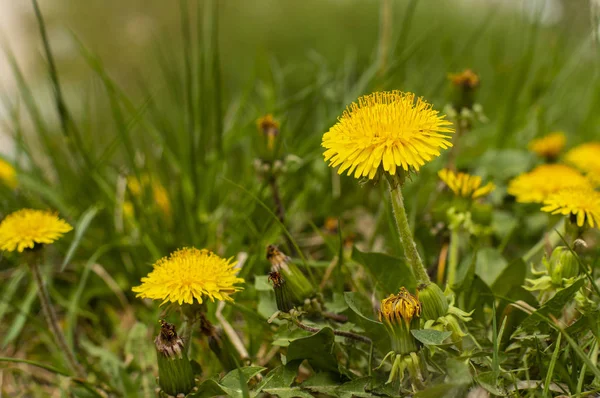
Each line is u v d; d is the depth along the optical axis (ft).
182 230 2.57
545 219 2.54
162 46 5.59
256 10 7.30
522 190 2.42
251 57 5.90
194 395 2.05
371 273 2.21
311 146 2.74
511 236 2.55
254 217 2.46
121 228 2.60
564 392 2.05
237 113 2.83
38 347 2.46
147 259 2.53
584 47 3.18
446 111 2.48
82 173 2.67
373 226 2.61
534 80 3.05
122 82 5.29
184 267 2.07
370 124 2.01
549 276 2.11
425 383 2.01
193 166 2.58
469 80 2.44
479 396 2.02
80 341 2.37
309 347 2.08
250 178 2.68
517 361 2.11
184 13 2.59
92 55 2.71
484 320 2.16
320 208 2.67
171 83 2.84
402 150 1.99
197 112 2.76
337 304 2.19
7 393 2.32
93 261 2.47
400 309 1.99
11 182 2.67
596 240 2.41
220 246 2.56
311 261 2.39
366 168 1.99
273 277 2.09
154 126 2.96
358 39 6.32
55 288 2.59
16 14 5.60
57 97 2.60
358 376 2.10
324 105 2.91
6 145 3.10
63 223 2.23
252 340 2.25
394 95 2.09
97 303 2.56
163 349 2.04
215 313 2.26
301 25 6.75
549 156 2.67
